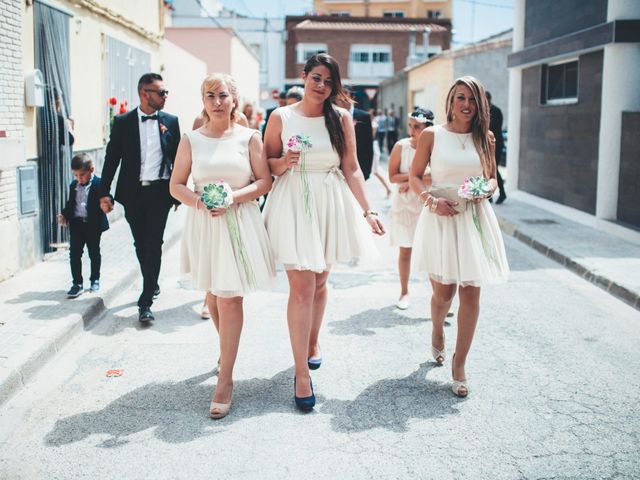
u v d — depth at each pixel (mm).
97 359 5238
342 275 8070
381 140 34719
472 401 4441
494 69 24125
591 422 4137
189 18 39469
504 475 3508
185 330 5930
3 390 4438
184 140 4320
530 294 7223
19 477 3512
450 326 6039
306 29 46500
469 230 4441
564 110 12391
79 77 9555
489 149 4531
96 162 10398
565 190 12398
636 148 9820
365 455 3711
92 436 3961
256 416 4207
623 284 7160
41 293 6594
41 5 8008
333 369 5000
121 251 8695
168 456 3711
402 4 52094
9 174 7168
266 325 6047
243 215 4227
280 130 4453
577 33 11219
